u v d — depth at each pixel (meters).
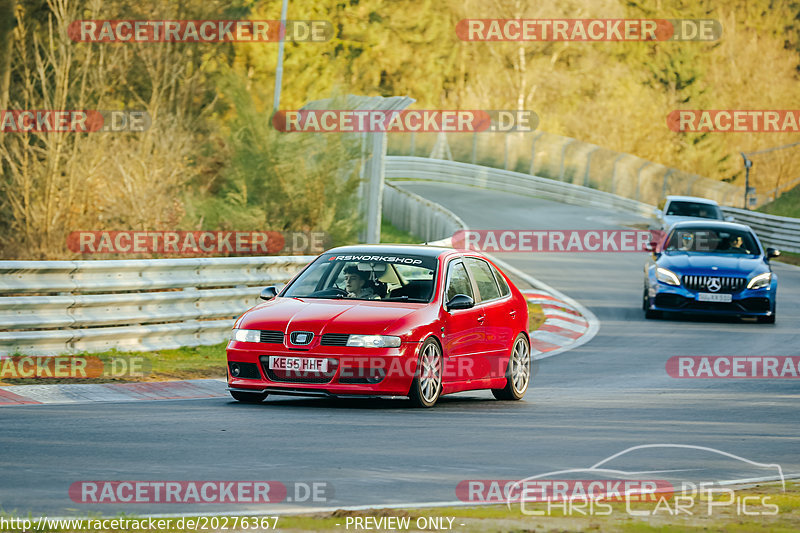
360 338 39.09
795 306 87.75
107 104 86.69
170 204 80.00
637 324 75.25
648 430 36.53
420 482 26.70
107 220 76.50
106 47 88.62
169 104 90.62
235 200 86.88
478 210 161.88
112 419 35.53
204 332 55.97
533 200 185.50
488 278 45.94
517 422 37.59
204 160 93.81
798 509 23.41
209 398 42.31
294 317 40.06
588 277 101.00
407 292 42.50
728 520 22.23
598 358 60.06
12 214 75.88
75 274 50.09
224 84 91.81
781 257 134.50
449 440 33.19
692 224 82.06
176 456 29.31
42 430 32.94
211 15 100.56
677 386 50.19
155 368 48.38
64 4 76.62
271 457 29.48
